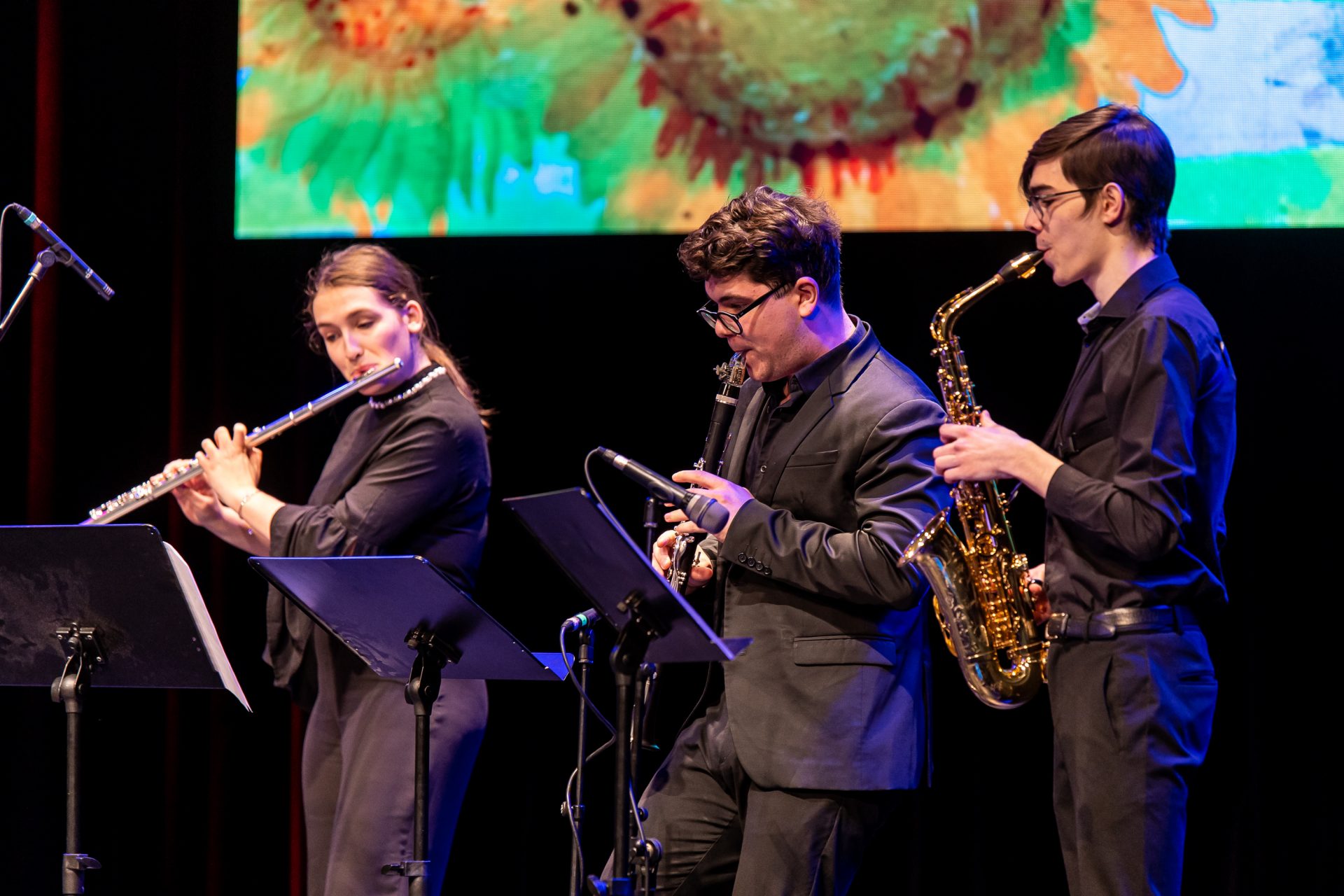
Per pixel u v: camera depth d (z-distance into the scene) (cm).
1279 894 958
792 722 586
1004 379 1006
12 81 1056
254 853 1029
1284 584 977
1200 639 553
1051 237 599
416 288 802
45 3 1060
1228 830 965
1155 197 586
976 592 630
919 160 988
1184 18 968
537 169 1019
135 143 1065
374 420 775
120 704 1040
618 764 543
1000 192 979
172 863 1028
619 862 543
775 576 584
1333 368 979
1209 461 558
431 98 1032
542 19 1028
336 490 761
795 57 1005
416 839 602
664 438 1028
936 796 998
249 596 1048
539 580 1030
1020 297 1009
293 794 1023
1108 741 540
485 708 737
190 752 1044
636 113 1015
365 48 1041
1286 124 958
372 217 1029
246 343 1059
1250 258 988
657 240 1040
